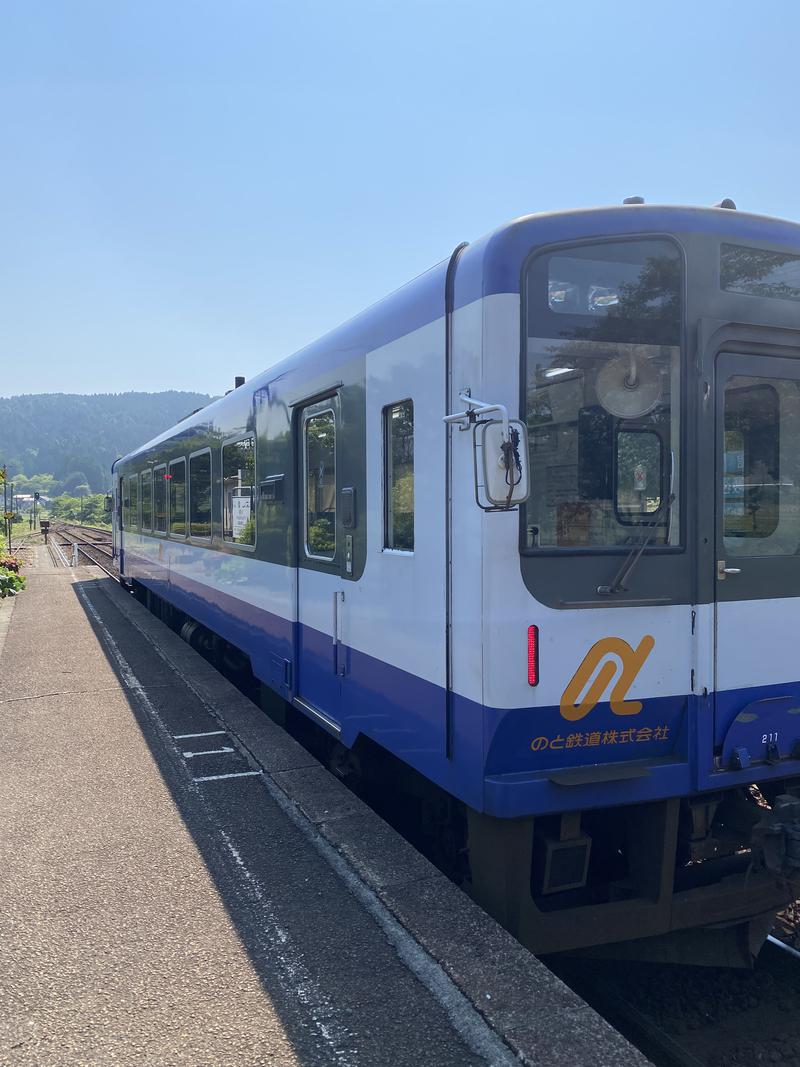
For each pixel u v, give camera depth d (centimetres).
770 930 414
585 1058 263
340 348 499
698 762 348
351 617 484
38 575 2103
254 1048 274
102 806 490
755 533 366
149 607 1433
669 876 351
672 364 348
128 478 1619
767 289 360
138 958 328
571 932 340
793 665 372
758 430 365
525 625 328
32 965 325
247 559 723
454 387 357
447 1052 270
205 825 459
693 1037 349
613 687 341
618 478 343
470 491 340
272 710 715
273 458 640
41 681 828
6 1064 268
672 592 348
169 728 653
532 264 331
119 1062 269
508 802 323
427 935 335
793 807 333
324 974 315
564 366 335
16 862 417
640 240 341
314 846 430
